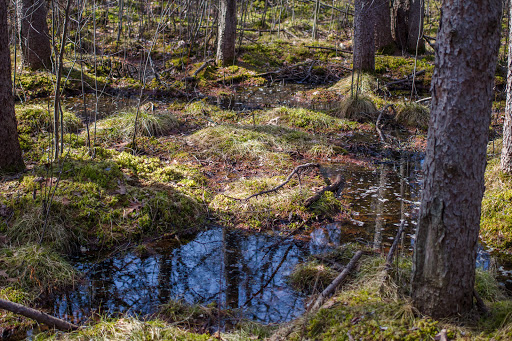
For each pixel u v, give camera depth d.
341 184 6.11
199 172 6.04
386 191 5.94
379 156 7.30
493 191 5.23
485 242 4.72
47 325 3.16
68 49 11.64
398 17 13.80
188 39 14.10
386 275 3.41
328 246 4.52
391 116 9.43
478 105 2.60
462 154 2.63
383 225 4.98
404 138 8.22
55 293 3.67
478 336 2.68
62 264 3.89
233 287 3.82
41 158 5.63
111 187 5.02
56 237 4.23
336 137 8.09
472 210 2.70
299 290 3.79
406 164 6.98
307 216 5.11
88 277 3.93
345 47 14.73
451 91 2.61
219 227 4.90
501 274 4.11
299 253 4.41
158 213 4.85
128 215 4.72
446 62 2.61
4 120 4.91
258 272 4.07
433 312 2.85
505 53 13.44
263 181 5.76
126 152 6.30
